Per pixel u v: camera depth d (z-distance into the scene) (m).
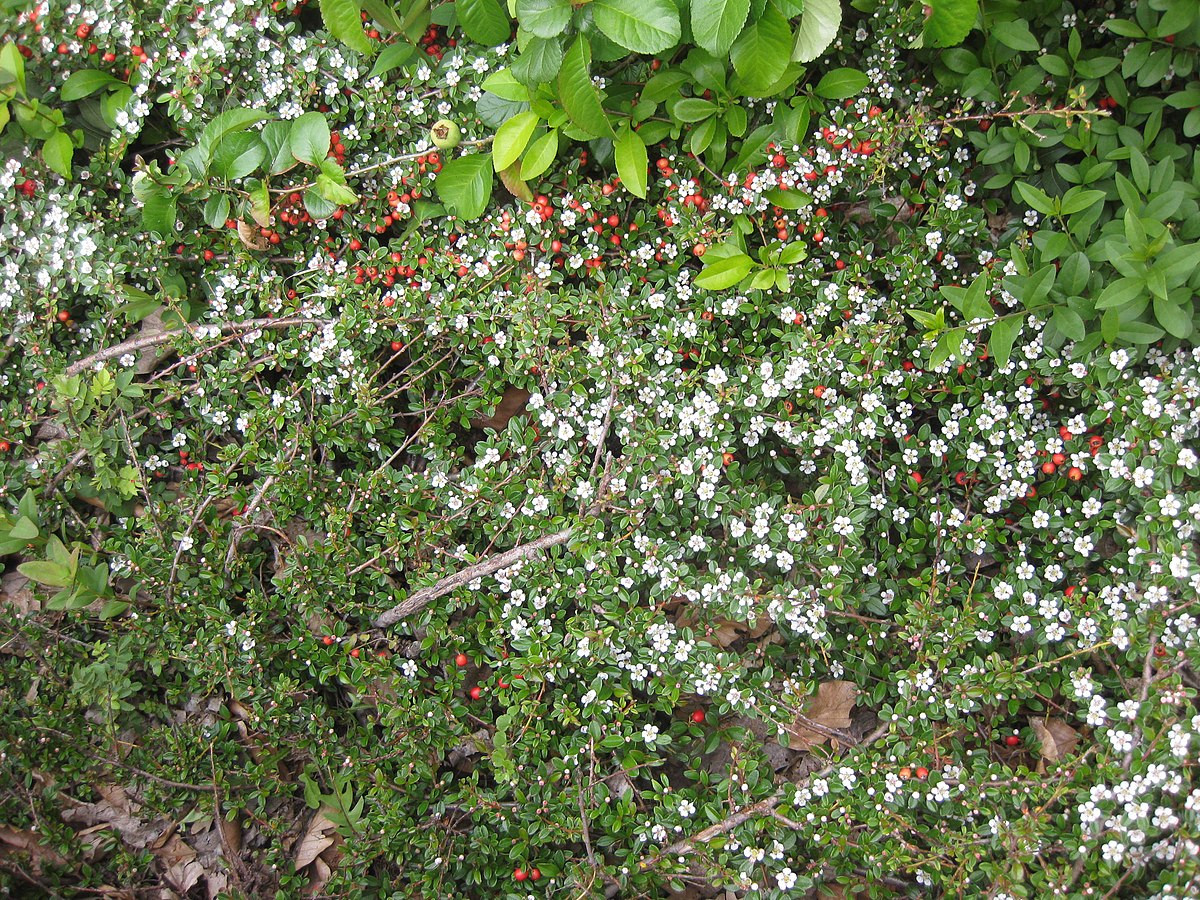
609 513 0.65
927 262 0.68
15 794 0.61
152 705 0.64
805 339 0.64
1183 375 0.60
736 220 0.66
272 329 0.67
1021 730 0.62
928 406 0.67
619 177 0.65
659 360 0.65
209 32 0.65
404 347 0.67
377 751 0.64
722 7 0.57
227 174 0.65
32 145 0.65
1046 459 0.64
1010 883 0.56
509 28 0.64
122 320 0.67
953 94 0.69
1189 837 0.54
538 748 0.62
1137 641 0.58
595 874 0.60
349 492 0.66
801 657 0.64
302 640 0.64
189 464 0.66
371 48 0.64
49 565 0.61
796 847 0.62
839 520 0.61
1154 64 0.64
